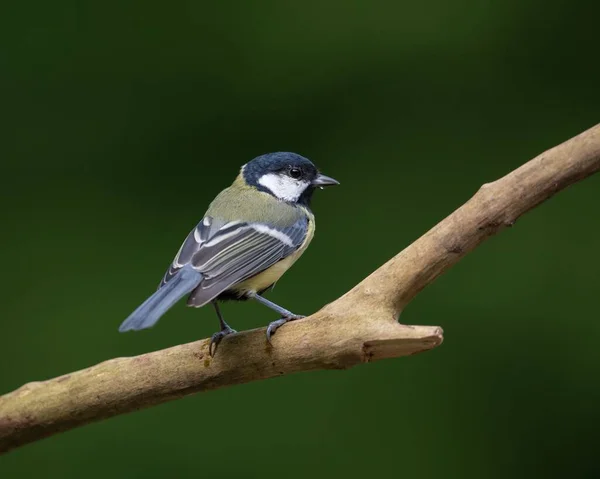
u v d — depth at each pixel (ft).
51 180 36.88
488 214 20.42
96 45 37.22
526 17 36.55
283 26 37.11
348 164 36.81
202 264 23.34
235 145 37.29
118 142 37.24
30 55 37.14
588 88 36.29
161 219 36.58
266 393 33.94
